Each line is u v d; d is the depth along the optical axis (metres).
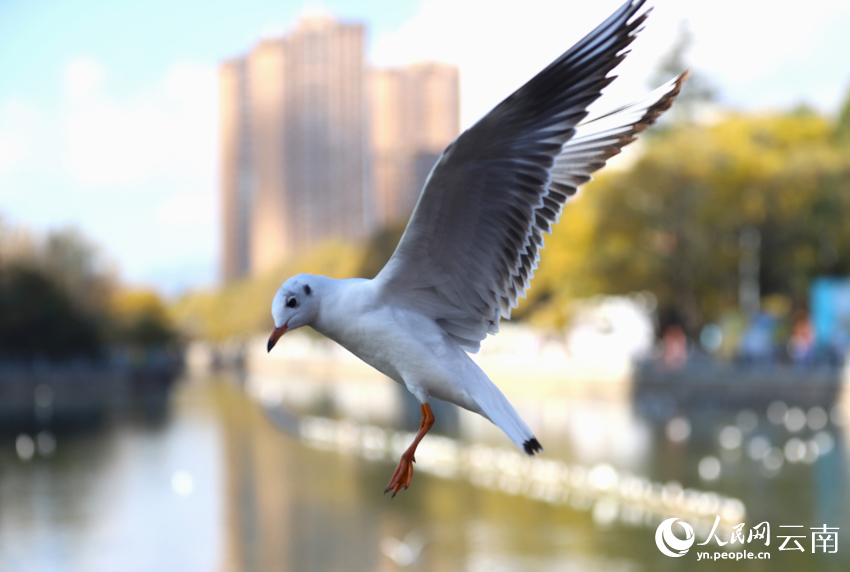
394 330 4.84
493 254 4.71
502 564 18.83
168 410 56.88
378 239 90.44
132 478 31.02
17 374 70.69
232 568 19.64
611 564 18.41
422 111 146.88
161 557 20.56
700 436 35.12
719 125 52.34
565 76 4.17
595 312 59.12
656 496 24.19
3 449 39.00
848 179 46.91
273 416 50.66
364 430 41.44
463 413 49.16
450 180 4.51
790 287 53.56
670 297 51.66
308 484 29.08
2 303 70.50
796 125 53.91
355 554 20.36
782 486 25.00
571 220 53.00
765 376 43.03
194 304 158.00
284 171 154.38
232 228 167.38
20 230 77.81
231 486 29.08
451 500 25.38
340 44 150.62
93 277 85.25
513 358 58.28
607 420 41.38
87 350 77.38
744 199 48.19
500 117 4.27
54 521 24.30
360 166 150.88
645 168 47.72
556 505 24.20
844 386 39.84
